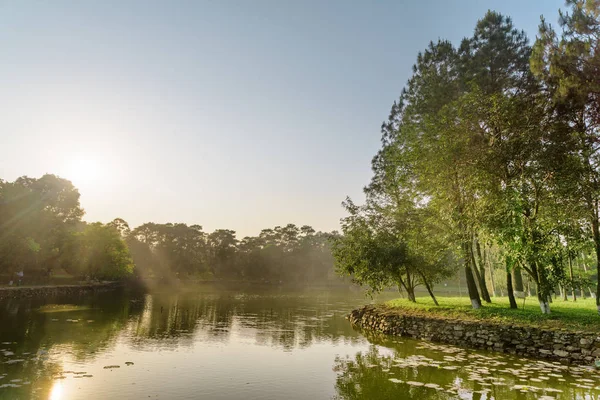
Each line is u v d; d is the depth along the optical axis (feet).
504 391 33.50
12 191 140.36
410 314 70.59
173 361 45.60
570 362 44.45
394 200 94.68
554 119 57.93
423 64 87.86
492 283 119.55
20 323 71.41
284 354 51.16
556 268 55.72
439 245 71.10
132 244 327.26
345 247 84.74
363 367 43.42
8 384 33.86
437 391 33.81
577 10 50.44
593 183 53.47
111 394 32.32
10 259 137.39
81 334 62.13
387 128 104.99
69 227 199.62
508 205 54.85
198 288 260.62
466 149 62.64
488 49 75.72
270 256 344.69
